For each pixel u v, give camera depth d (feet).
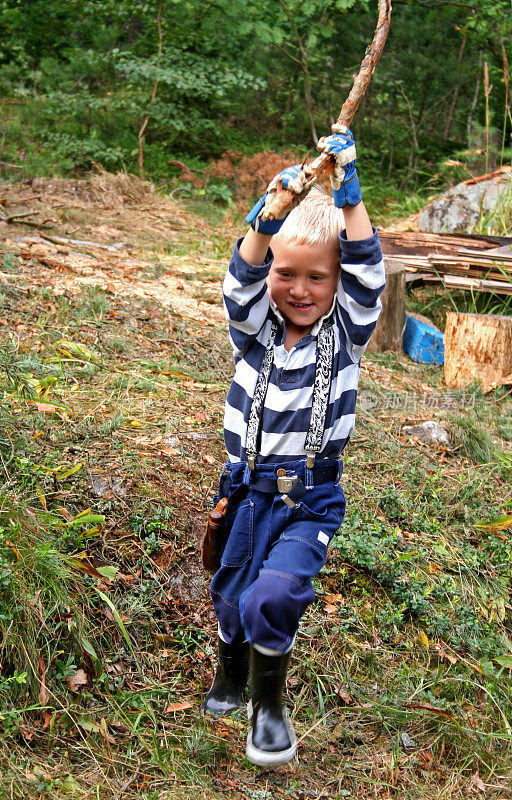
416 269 24.14
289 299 7.54
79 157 34.65
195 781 8.30
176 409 14.26
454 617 11.63
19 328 15.70
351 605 11.30
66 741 8.36
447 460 15.40
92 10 38.73
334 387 7.57
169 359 16.48
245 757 8.84
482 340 19.21
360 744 9.48
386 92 46.19
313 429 7.44
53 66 41.57
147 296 19.80
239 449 7.86
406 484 14.01
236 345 7.66
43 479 10.82
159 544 10.74
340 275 7.61
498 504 14.21
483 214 28.94
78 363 15.11
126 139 38.22
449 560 12.49
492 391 19.21
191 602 10.43
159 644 9.88
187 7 37.68
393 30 43.70
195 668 9.78
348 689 10.07
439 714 9.87
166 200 32.86
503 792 9.09
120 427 12.96
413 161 45.14
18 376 12.01
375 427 15.92
